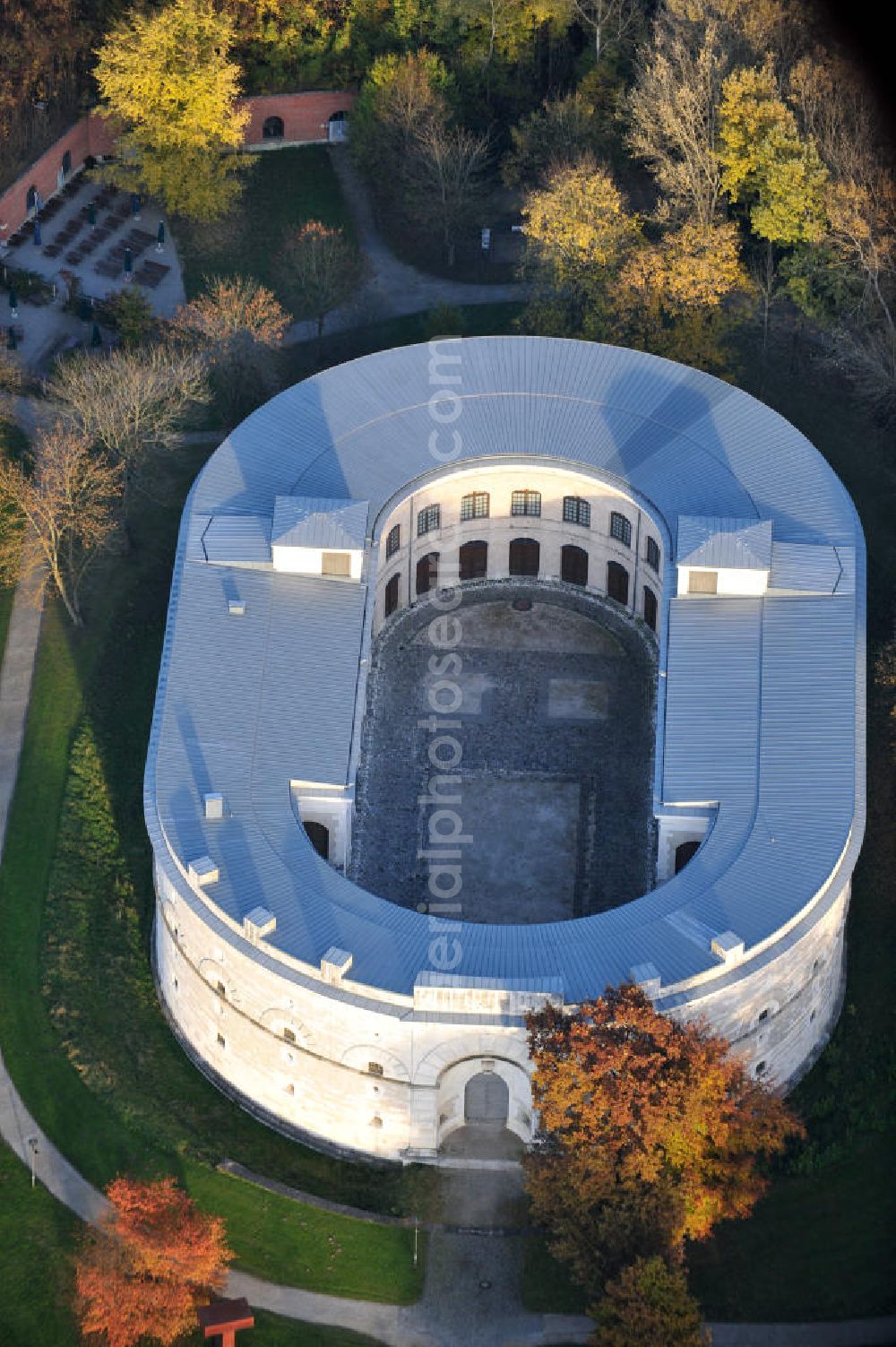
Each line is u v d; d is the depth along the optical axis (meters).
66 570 163.12
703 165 175.62
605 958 122.56
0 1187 127.88
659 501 150.38
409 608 159.75
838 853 128.50
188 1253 117.44
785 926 124.06
